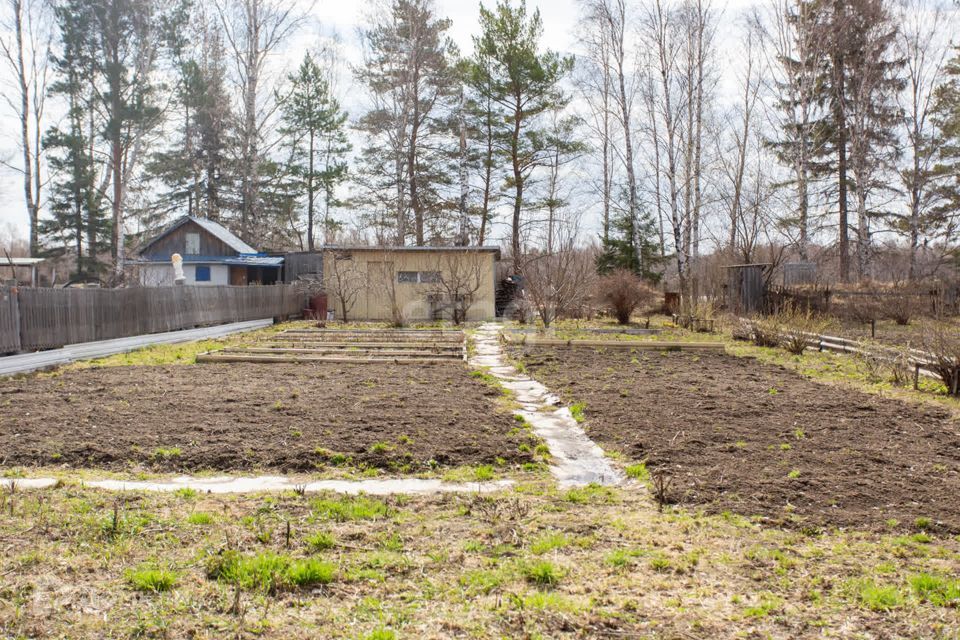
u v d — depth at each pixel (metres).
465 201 30.78
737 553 3.99
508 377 10.83
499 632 3.03
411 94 32.12
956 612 3.25
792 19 26.73
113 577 3.53
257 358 12.12
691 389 9.53
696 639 3.00
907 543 4.18
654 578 3.63
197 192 40.19
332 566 3.60
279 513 4.54
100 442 6.29
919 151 31.38
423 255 24.08
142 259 27.73
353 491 5.15
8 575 3.51
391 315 24.08
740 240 27.91
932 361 10.11
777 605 3.32
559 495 5.10
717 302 23.08
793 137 26.34
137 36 25.14
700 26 26.05
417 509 4.70
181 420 7.18
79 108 30.27
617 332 18.97
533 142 30.92
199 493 4.97
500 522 4.44
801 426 7.30
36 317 11.34
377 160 33.94
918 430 7.18
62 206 34.88
